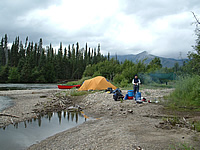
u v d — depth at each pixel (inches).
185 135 194.7
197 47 342.6
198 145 162.9
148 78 967.0
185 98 414.6
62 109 462.6
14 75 2437.3
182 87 446.9
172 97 454.9
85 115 385.7
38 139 237.8
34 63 2979.8
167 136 192.2
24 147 210.2
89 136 220.5
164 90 677.3
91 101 545.3
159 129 223.5
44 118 364.5
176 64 852.6
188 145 163.3
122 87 955.3
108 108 411.2
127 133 211.5
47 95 793.6
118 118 313.0
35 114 394.9
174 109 351.3
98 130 243.9
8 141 230.4
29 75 2571.4
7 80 2475.4
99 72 1604.3
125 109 387.2
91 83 820.6
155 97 508.4
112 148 169.8
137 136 196.4
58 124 315.6
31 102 566.9
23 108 458.0
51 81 2815.0
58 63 3186.5
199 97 383.6
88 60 3853.3
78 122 327.9
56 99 597.0
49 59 3095.5
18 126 303.1
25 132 268.5
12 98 683.4
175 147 159.0
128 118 304.8
